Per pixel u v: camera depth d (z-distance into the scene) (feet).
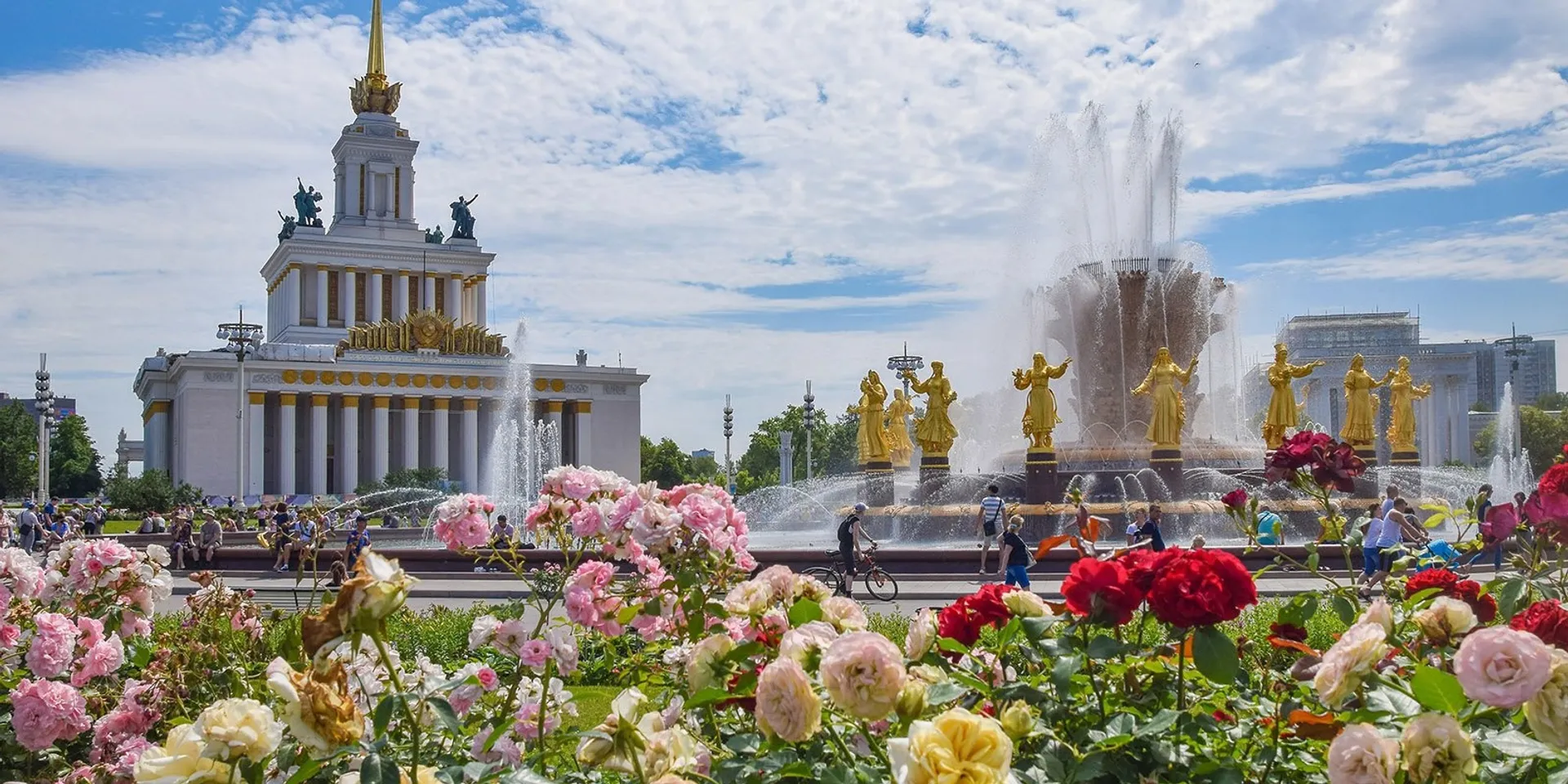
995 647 18.19
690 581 20.45
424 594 91.81
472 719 22.62
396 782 15.03
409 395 359.87
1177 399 107.65
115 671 27.32
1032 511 102.12
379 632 15.51
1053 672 15.44
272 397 358.43
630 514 21.43
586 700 28.73
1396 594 23.66
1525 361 578.25
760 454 482.69
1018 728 15.01
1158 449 107.65
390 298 416.87
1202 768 15.46
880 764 15.89
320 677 15.65
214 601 29.30
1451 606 17.25
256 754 14.98
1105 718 16.53
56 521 186.09
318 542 45.32
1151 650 17.70
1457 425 430.61
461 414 383.04
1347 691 14.80
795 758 15.23
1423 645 17.61
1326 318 441.68
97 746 24.09
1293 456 23.39
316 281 405.59
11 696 24.14
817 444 471.62
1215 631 15.33
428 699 16.25
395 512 295.48
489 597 89.76
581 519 21.71
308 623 15.33
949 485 115.03
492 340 380.58
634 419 388.37
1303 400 115.96
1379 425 320.50
